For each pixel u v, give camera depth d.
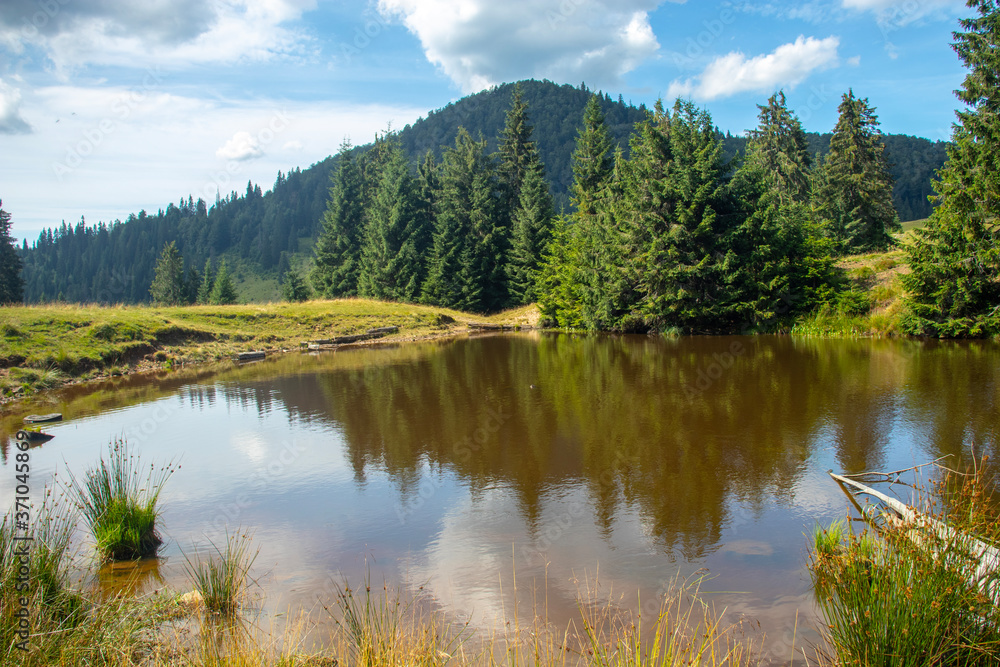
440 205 56.50
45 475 9.09
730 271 29.12
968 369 15.75
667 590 5.58
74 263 163.38
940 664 3.85
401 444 11.00
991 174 20.88
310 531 7.17
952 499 5.04
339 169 59.44
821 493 7.85
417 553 6.53
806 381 15.26
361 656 4.00
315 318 33.19
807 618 5.04
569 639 4.75
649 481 8.62
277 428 12.41
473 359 23.31
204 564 6.18
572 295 38.34
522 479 8.94
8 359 17.58
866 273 29.12
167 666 4.01
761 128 44.62
